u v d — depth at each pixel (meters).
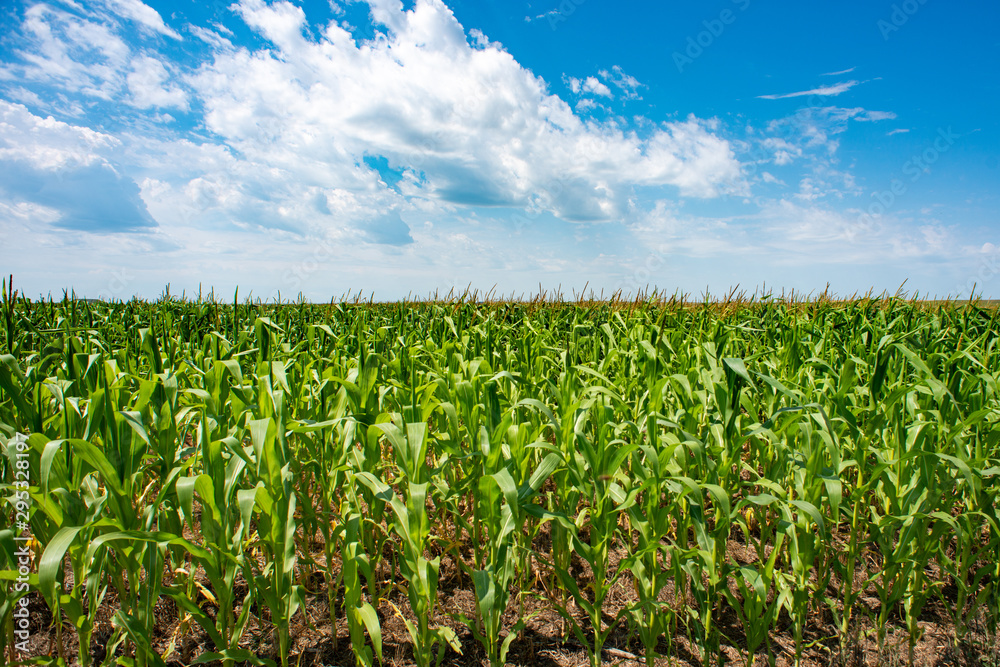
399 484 3.40
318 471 3.19
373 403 3.37
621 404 3.10
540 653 2.80
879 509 3.81
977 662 2.69
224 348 4.74
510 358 4.75
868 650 2.78
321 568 2.81
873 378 3.25
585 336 6.01
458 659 2.75
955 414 3.46
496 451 2.56
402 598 3.24
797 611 2.63
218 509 2.34
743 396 3.25
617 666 2.71
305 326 6.79
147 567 2.18
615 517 2.60
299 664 2.61
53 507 2.12
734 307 8.75
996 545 2.90
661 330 4.55
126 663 2.26
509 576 2.52
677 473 3.02
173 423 2.88
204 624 2.32
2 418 2.88
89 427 2.43
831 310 7.88
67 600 2.07
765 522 3.13
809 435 2.75
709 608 2.53
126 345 4.56
